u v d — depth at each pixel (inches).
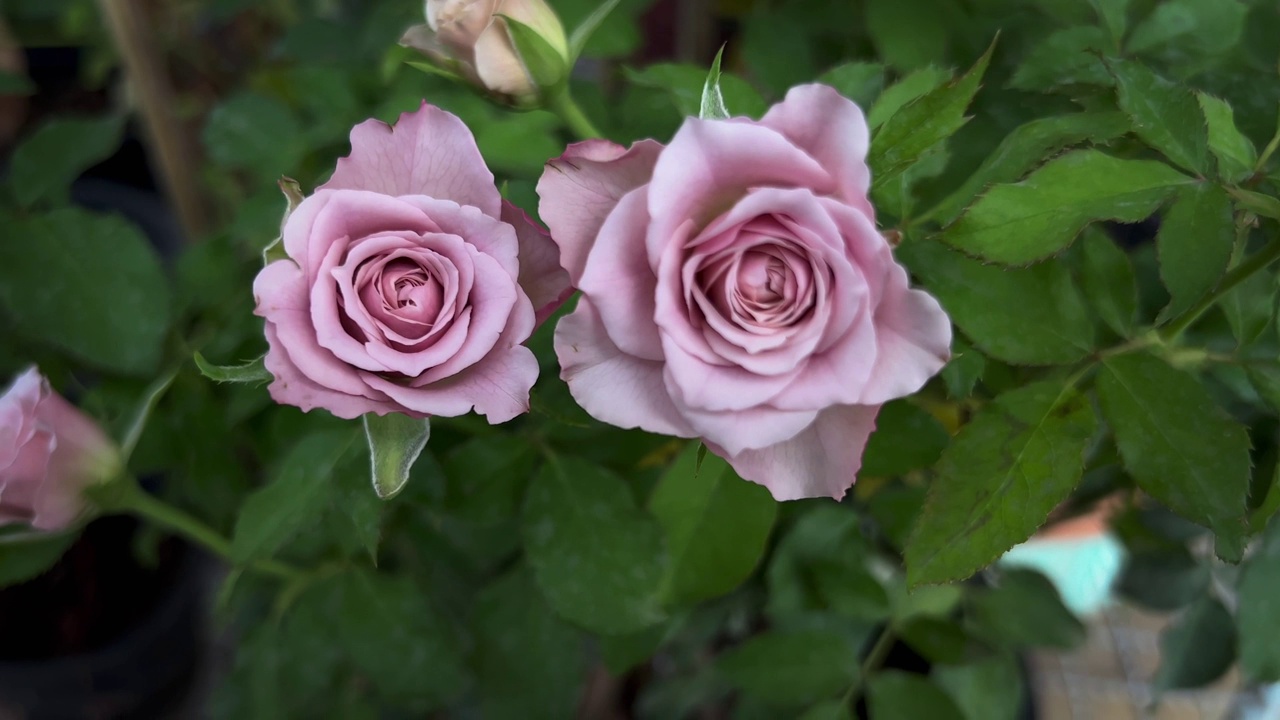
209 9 34.6
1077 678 34.2
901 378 16.2
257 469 27.5
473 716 24.9
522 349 16.6
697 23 29.8
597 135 19.4
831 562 22.4
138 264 22.5
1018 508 17.4
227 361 21.6
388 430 16.8
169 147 32.1
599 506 19.9
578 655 22.3
